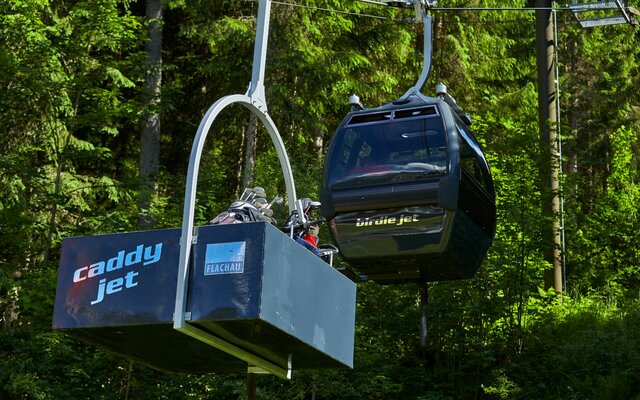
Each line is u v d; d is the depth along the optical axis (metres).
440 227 11.38
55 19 19.72
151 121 21.28
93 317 5.50
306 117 23.22
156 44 21.81
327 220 11.89
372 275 12.45
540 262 17.23
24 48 16.23
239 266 5.26
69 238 5.66
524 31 29.08
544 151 17.64
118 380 13.99
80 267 5.61
